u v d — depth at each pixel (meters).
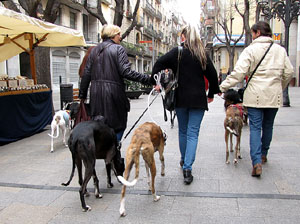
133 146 3.31
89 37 28.36
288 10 11.48
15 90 7.11
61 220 3.22
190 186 3.98
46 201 3.70
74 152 3.40
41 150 6.20
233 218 3.11
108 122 4.09
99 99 4.07
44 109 8.49
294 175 4.25
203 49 3.99
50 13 9.23
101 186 4.12
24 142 6.99
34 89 7.96
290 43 28.30
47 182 4.34
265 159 4.79
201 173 4.46
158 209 3.38
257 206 3.35
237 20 34.78
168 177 4.35
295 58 28.27
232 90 5.06
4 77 7.47
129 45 35.38
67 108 7.33
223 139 6.54
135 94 17.45
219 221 3.06
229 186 3.93
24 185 4.23
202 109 4.07
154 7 53.12
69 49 24.77
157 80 4.21
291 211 3.21
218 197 3.61
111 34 4.28
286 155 5.19
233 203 3.45
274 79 4.11
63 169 4.92
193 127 4.12
